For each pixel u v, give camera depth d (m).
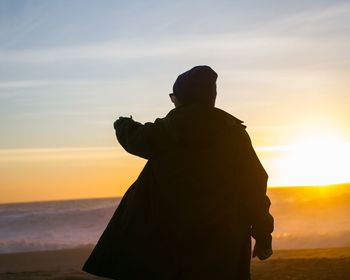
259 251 2.77
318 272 8.24
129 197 2.78
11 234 33.47
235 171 2.71
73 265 15.45
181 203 2.62
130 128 2.80
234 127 2.72
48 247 24.83
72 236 30.80
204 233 2.60
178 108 2.73
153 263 2.59
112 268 2.66
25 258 18.95
